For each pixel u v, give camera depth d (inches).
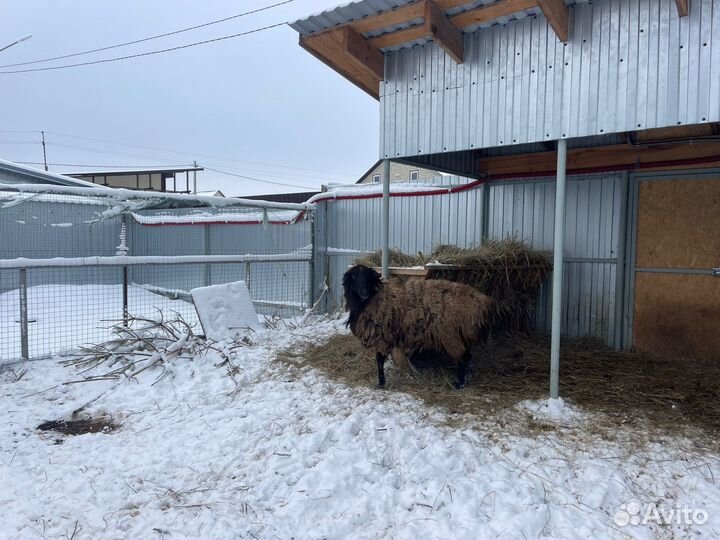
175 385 208.4
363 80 234.1
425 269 213.5
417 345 189.9
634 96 152.1
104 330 303.3
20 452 150.0
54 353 251.8
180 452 148.8
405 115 207.0
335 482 127.0
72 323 313.6
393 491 123.5
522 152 282.5
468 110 187.9
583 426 154.6
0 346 268.1
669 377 203.2
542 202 277.0
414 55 202.7
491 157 291.7
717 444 141.9
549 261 264.4
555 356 166.7
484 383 195.6
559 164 165.9
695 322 233.8
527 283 259.9
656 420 158.2
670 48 146.1
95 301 380.5
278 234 373.1
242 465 140.5
